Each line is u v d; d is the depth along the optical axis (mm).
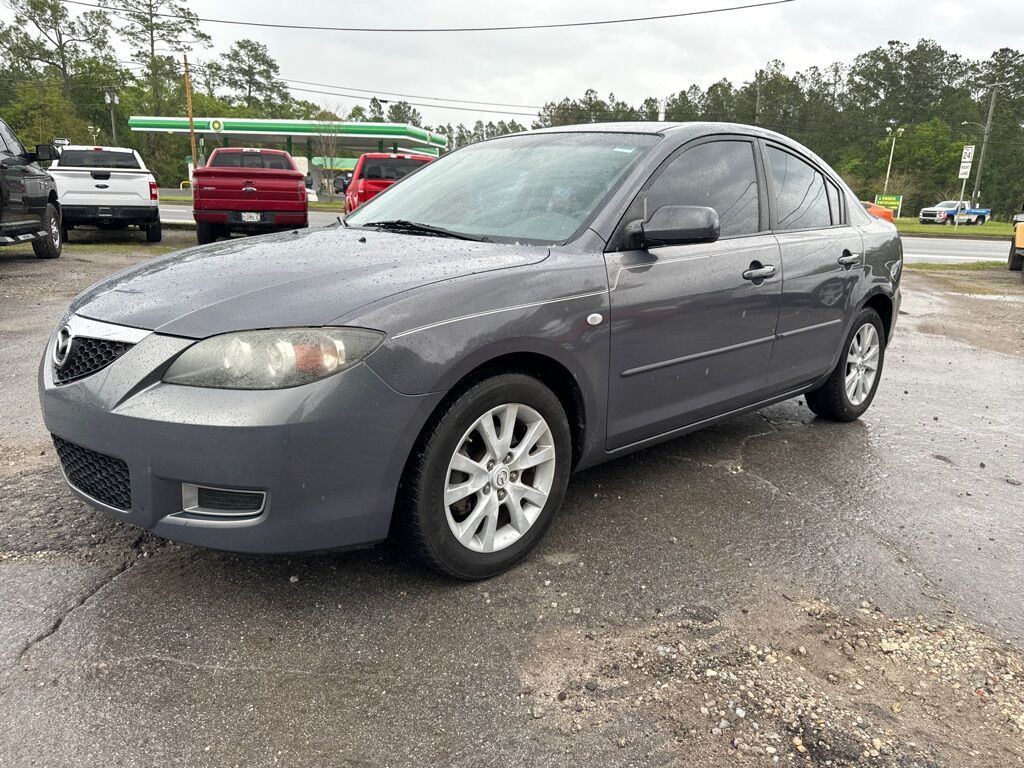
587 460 3076
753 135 3902
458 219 3359
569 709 2096
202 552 2854
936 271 15164
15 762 1830
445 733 1991
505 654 2324
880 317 4961
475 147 4066
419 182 3906
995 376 6359
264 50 97688
